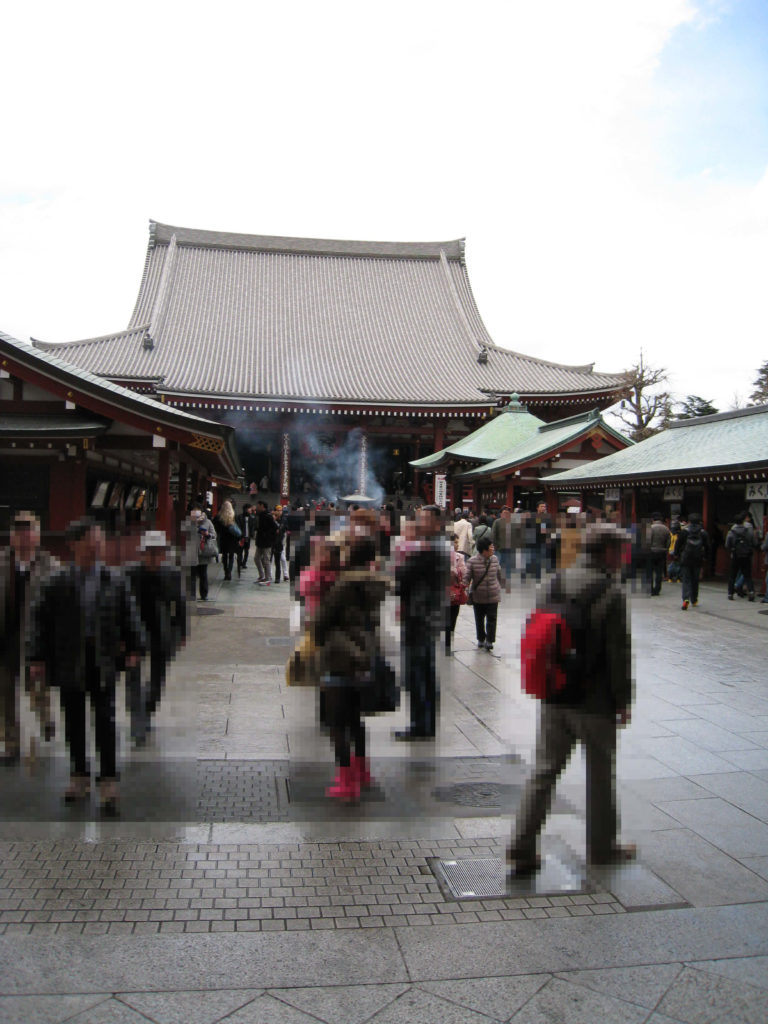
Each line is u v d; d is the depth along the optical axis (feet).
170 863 14.61
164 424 47.60
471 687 27.91
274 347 176.55
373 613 17.99
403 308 196.65
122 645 17.31
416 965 11.85
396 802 17.67
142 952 11.93
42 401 49.11
